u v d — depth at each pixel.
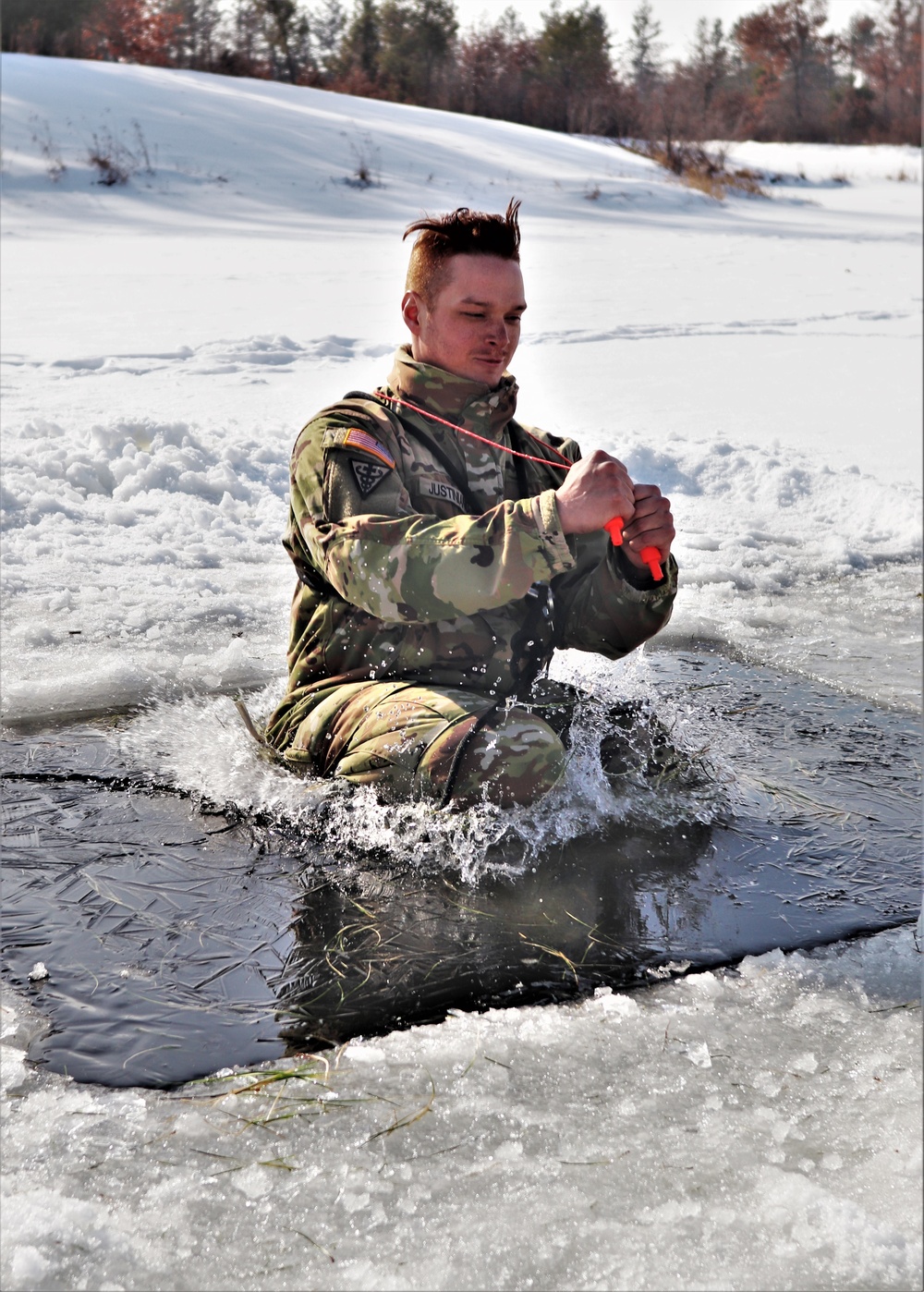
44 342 8.19
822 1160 1.57
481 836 2.39
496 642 2.56
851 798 2.79
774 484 5.65
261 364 7.78
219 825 2.53
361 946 2.09
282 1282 1.36
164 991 1.94
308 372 7.55
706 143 40.19
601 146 33.53
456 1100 1.68
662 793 2.72
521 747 2.37
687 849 2.49
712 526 5.21
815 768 2.95
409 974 2.01
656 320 10.62
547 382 7.84
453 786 2.37
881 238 20.20
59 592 3.93
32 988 1.94
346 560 2.29
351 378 7.41
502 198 23.61
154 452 5.29
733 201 27.20
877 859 2.50
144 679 3.30
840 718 3.28
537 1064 1.77
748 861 2.46
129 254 13.88
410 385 2.53
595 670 3.46
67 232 16.16
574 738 2.71
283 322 9.43
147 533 4.66
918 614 4.23
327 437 2.40
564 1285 1.36
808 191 31.77
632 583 2.59
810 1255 1.41
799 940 2.17
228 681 3.34
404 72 45.16
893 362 8.93
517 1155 1.57
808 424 6.87
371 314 9.96
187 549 4.51
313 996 1.94
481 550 2.22
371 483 2.37
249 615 3.90
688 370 8.45
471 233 2.43
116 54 38.00
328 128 27.73
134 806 2.61
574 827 2.51
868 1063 1.79
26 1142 1.57
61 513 4.72
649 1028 1.87
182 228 17.22
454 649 2.54
